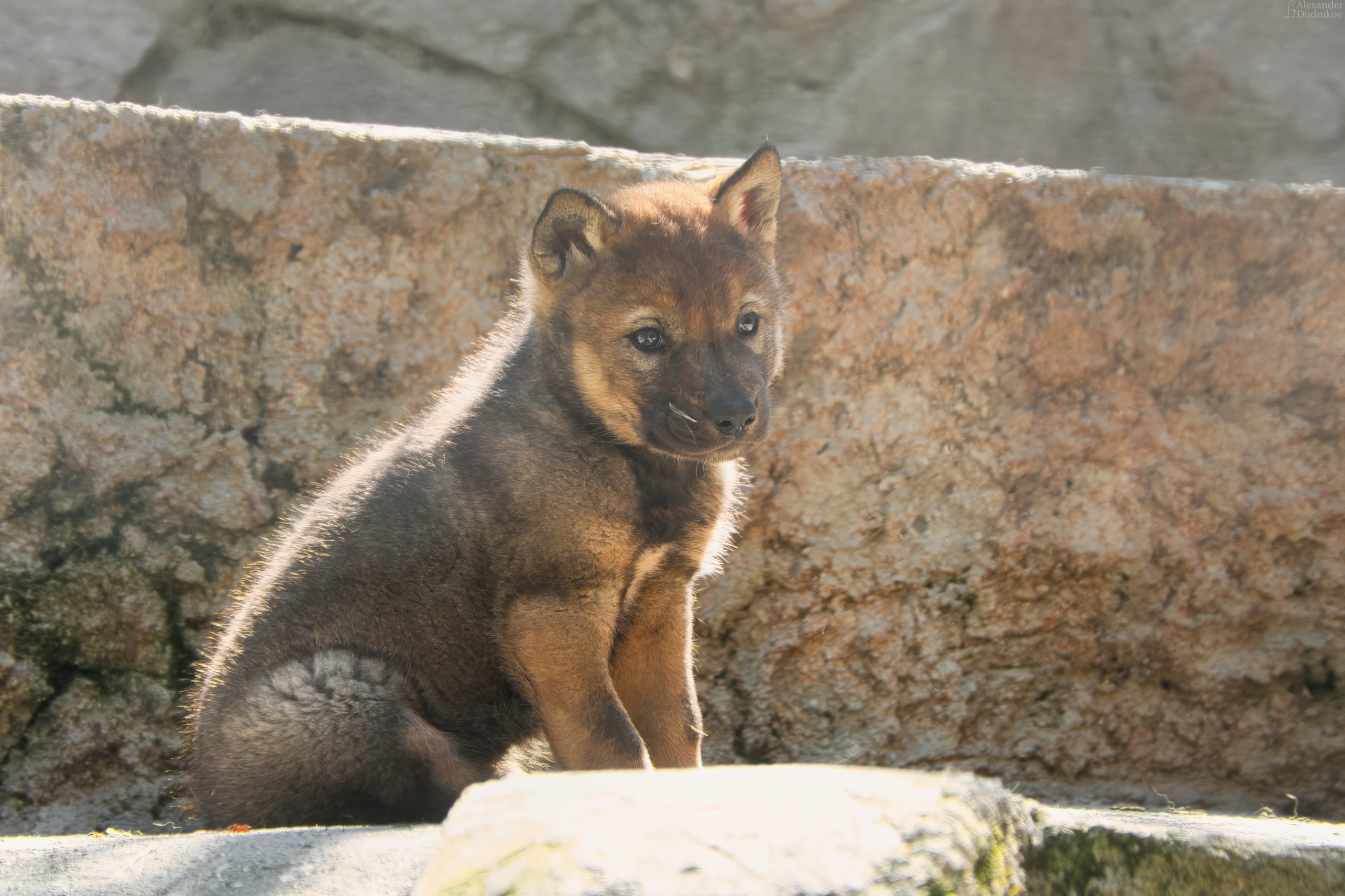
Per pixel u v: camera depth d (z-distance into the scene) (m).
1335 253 8.86
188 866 4.14
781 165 7.64
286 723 6.12
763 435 6.21
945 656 8.70
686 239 6.40
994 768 8.73
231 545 8.19
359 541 6.48
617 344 6.25
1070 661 8.81
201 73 16.62
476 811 3.85
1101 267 8.80
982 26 17.59
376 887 3.91
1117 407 8.89
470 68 17.34
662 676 6.66
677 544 6.45
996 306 8.72
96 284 7.88
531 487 6.20
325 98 16.94
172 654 8.09
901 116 17.53
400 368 8.32
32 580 7.86
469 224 8.31
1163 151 17.50
